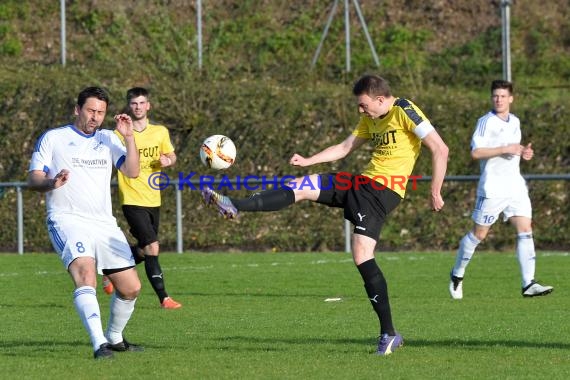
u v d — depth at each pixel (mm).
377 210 22500
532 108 60125
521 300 32750
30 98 63719
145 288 38188
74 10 75688
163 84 63000
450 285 33438
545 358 21266
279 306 31547
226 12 75375
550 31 73250
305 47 72625
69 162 21656
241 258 49188
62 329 26750
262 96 62125
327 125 60656
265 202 22406
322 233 56656
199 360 21078
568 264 44812
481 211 33188
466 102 60750
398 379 18781
